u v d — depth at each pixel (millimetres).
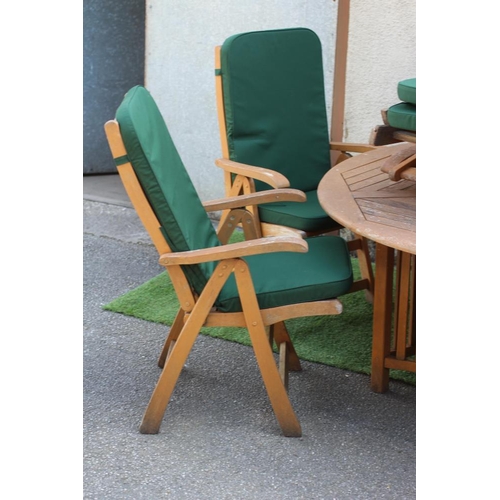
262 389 2736
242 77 3236
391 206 2463
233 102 3215
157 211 2211
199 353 3008
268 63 3314
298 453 2318
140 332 3211
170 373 2369
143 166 2156
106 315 3375
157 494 2100
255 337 2322
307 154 3434
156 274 3891
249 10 4297
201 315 2303
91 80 5457
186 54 4566
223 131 3285
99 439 2375
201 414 2551
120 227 4590
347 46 4074
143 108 2383
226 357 2979
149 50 4680
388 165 2623
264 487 2141
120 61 5500
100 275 3854
